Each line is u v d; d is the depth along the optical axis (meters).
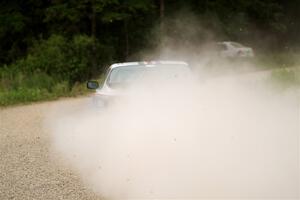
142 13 37.31
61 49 27.97
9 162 9.52
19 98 21.45
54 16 33.28
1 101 20.56
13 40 35.28
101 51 30.38
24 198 7.21
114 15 33.38
